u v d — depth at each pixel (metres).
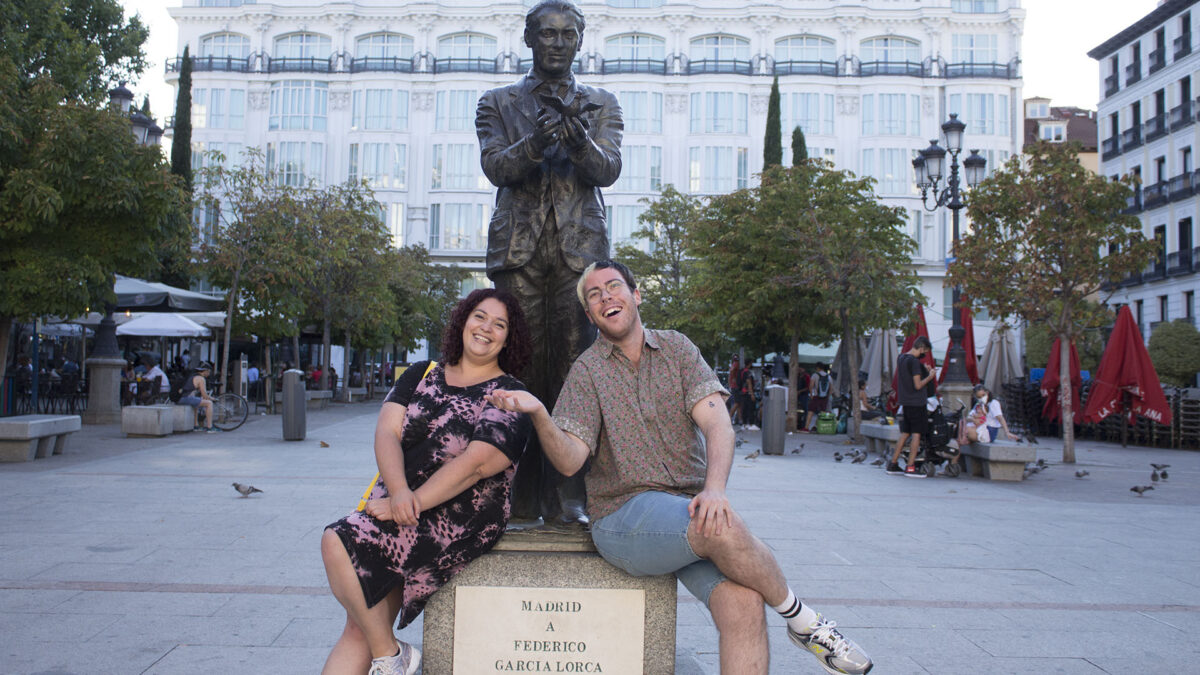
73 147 12.19
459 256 50.34
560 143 3.34
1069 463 13.95
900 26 50.19
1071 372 18.73
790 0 50.75
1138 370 16.02
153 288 18.23
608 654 2.74
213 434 15.48
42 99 12.62
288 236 20.58
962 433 11.51
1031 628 4.19
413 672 2.66
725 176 49.91
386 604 2.62
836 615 4.37
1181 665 3.66
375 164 50.56
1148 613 4.50
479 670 2.73
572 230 3.38
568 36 3.44
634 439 2.73
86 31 20.39
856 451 13.52
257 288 20.00
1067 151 14.27
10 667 3.33
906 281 19.66
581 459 2.65
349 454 12.17
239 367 23.25
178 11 51.66
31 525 6.23
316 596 4.45
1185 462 14.67
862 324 19.23
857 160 49.53
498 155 3.30
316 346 41.72
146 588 4.54
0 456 10.21
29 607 4.16
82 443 12.92
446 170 50.78
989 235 14.73
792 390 21.34
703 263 24.19
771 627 4.30
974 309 14.98
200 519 6.59
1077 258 13.84
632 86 50.22
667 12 50.75
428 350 49.44
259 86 50.81
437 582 2.64
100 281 12.69
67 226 12.81
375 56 52.12
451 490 2.57
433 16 51.75
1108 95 45.50
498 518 2.71
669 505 2.54
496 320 2.83
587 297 2.78
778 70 50.69
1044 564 5.70
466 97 51.06
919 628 4.16
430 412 2.75
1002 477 11.06
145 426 13.94
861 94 49.78
